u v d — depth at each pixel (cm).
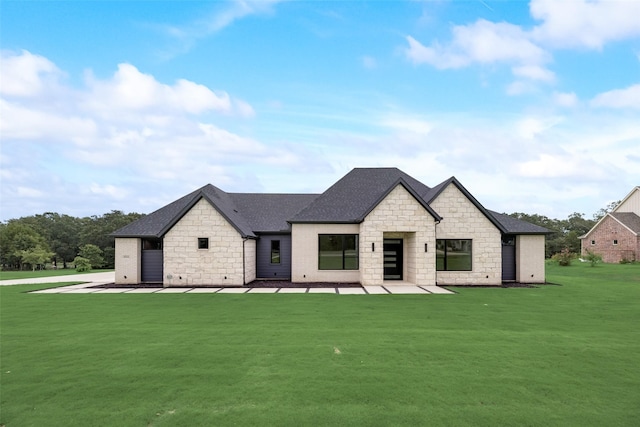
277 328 1034
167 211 2442
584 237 5491
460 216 2200
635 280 2430
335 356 779
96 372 690
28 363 743
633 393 598
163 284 2122
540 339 917
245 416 517
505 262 2338
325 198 2417
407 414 523
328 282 2236
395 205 2094
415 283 2088
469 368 709
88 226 7562
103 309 1347
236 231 2131
